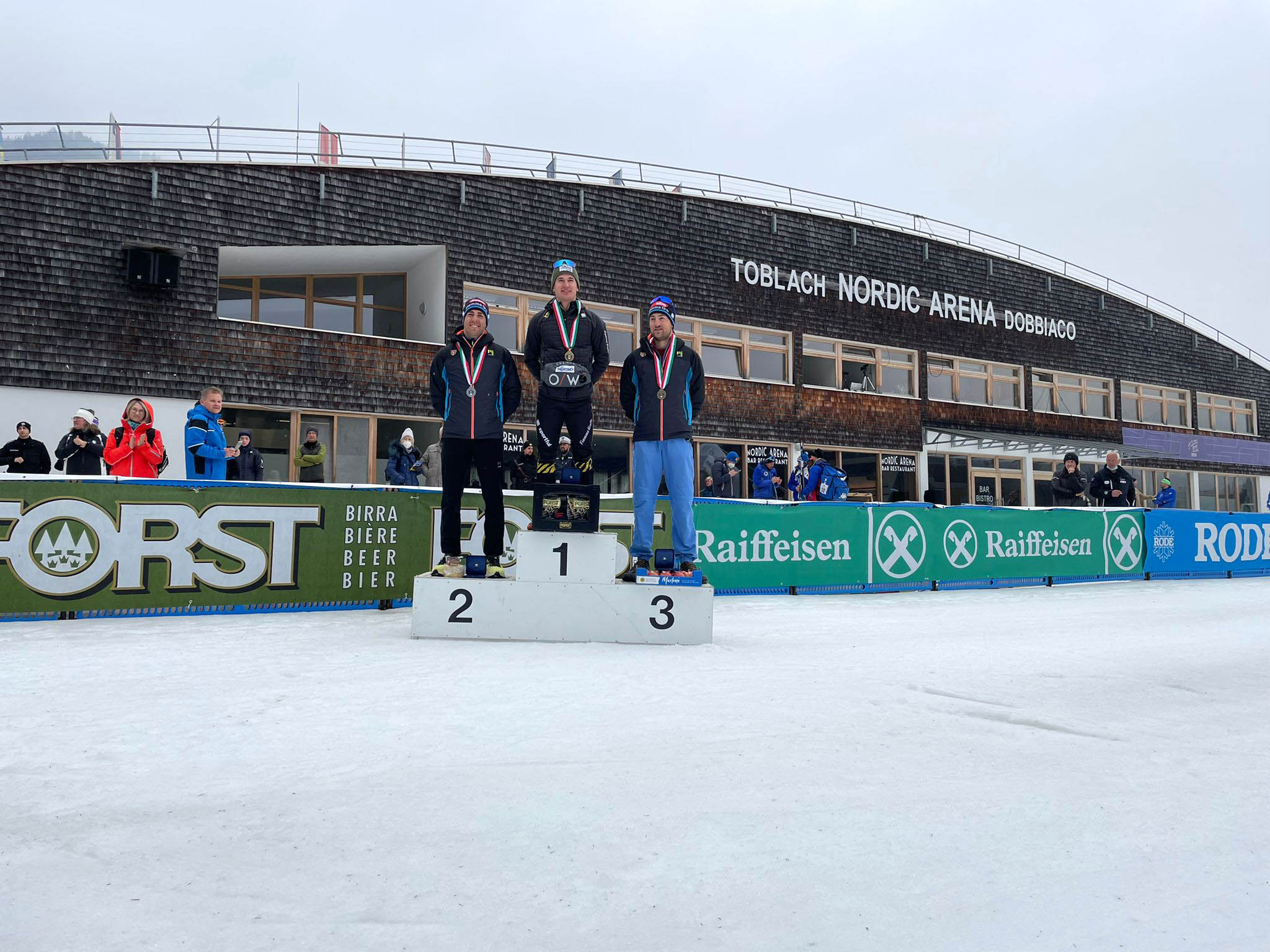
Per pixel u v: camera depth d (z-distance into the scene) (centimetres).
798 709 351
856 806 235
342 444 1552
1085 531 1235
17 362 1288
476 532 816
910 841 211
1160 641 585
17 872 192
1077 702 370
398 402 1598
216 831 216
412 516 795
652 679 418
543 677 421
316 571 753
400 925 168
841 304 2192
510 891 183
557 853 202
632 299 1880
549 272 1775
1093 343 2706
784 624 691
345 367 1554
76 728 315
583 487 562
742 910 175
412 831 215
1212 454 3000
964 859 201
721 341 2006
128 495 693
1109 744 302
